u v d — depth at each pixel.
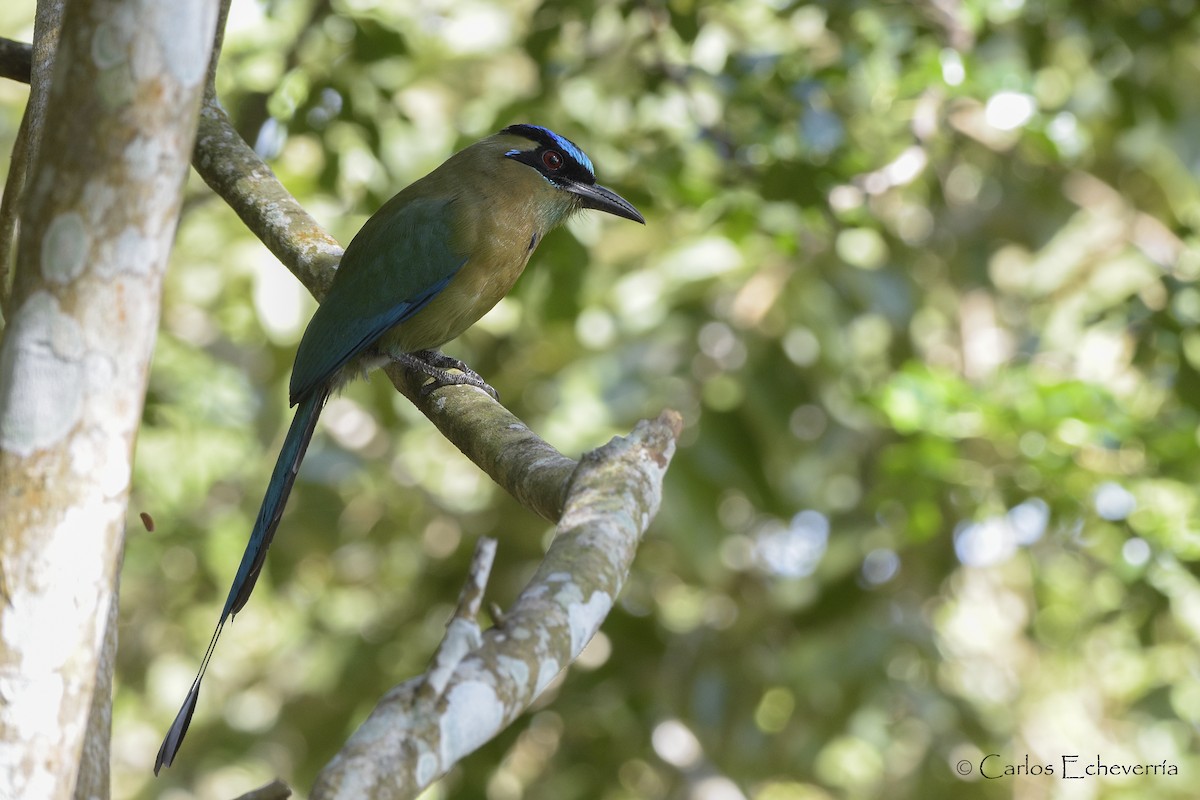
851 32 11.50
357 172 11.80
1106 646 16.14
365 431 17.59
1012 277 17.27
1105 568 14.64
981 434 11.20
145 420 14.14
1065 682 16.78
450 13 14.48
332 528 16.16
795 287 12.94
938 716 14.35
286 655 18.00
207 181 7.74
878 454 14.14
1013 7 11.27
